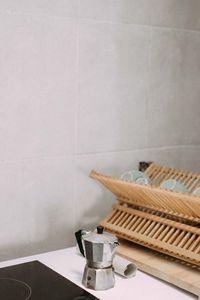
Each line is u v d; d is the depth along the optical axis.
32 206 1.41
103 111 1.53
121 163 1.59
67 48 1.42
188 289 1.12
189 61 1.73
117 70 1.54
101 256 1.12
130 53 1.56
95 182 1.54
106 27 1.50
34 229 1.42
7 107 1.33
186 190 1.36
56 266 1.28
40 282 1.16
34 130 1.38
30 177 1.39
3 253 1.37
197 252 1.19
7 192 1.36
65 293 1.10
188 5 1.69
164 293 1.13
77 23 1.43
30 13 1.34
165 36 1.65
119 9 1.52
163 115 1.68
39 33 1.36
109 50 1.51
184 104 1.74
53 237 1.47
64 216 1.48
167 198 1.24
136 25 1.57
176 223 1.28
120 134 1.58
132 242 1.42
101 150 1.54
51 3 1.37
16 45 1.32
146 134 1.64
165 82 1.67
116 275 1.23
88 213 1.54
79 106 1.47
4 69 1.31
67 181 1.47
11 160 1.35
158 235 1.30
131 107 1.59
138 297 1.10
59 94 1.42
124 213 1.42
